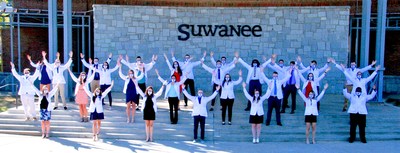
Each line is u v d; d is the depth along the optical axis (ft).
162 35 78.54
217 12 78.33
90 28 86.79
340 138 51.34
